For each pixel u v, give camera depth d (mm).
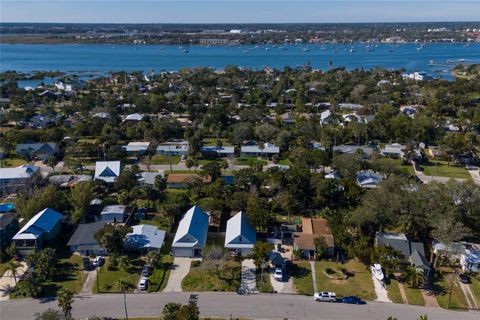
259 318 57688
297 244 72625
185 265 70375
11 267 65438
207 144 139125
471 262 68250
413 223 74938
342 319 57594
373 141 139500
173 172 115062
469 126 148250
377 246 70438
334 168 109625
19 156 127000
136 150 129250
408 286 64625
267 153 127500
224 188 91938
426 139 136000
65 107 188500
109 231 72312
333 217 79500
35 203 84750
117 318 57531
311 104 197375
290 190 91562
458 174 113562
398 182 82938
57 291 63531
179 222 84938
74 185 99188
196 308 53094
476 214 75000
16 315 58250
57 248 75750
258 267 69312
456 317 58094
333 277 66625
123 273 67938
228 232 77000
